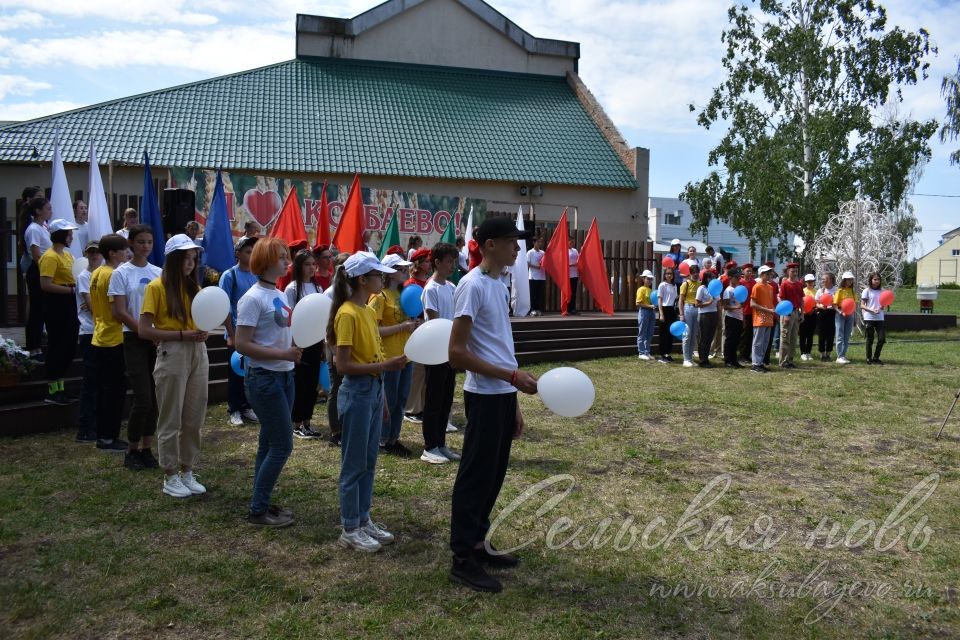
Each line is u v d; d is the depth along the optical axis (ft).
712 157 89.66
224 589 13.23
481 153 77.61
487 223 13.53
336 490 18.86
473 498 13.62
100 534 15.55
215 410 27.86
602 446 24.32
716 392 34.96
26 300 33.55
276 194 50.83
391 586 13.53
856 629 12.62
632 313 62.69
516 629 12.16
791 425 28.07
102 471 19.71
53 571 13.79
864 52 82.53
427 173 72.23
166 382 17.33
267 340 15.61
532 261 55.57
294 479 19.72
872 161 82.58
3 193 61.21
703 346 43.96
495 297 13.57
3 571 13.76
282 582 13.58
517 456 22.76
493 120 83.41
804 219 82.02
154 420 19.99
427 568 14.38
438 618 12.39
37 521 16.16
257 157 67.67
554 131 84.58
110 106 70.08
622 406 31.14
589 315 58.08
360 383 14.83
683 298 44.11
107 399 21.70
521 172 76.59
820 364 46.70
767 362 44.93
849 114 82.23
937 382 38.81
